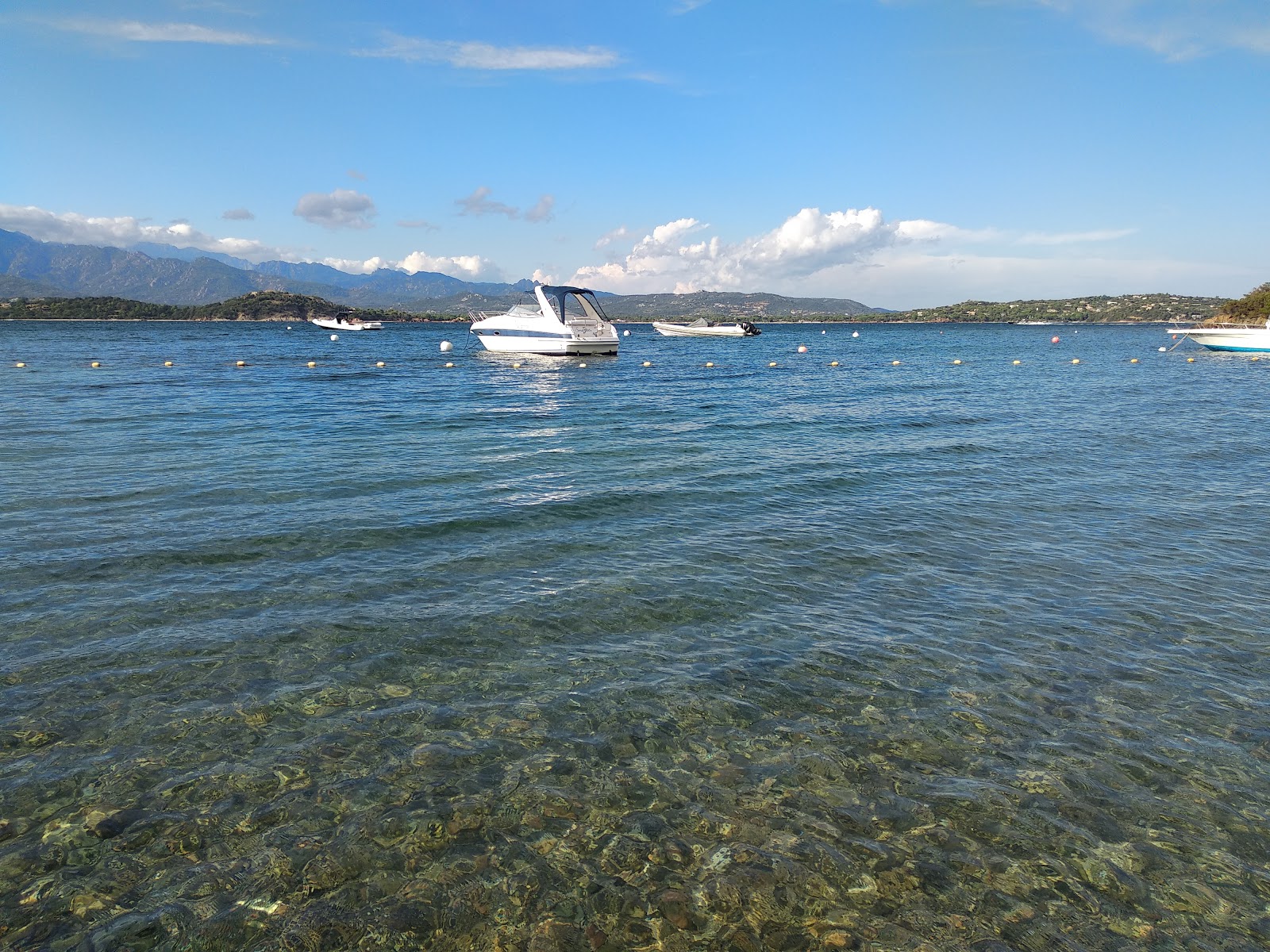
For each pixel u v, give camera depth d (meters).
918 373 43.69
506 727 5.66
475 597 8.16
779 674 6.55
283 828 4.52
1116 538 10.69
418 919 3.88
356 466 14.63
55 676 6.25
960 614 7.91
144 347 61.16
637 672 6.55
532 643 7.08
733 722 5.77
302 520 10.82
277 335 104.12
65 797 4.75
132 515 10.91
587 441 18.17
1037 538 10.66
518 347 49.06
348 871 4.19
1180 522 11.53
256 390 29.52
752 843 4.46
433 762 5.21
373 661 6.67
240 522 10.66
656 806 4.79
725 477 14.27
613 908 3.96
